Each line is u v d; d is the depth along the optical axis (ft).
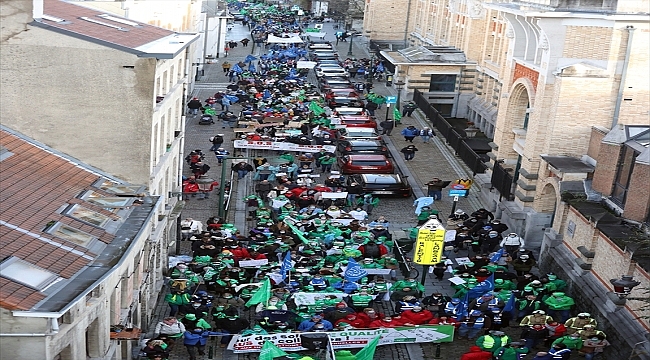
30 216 89.51
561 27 154.61
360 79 325.42
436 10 320.70
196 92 282.77
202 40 303.27
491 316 123.54
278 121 225.97
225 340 116.37
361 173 194.70
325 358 111.04
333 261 137.39
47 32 107.76
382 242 148.05
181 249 149.79
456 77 272.10
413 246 155.02
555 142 156.46
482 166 199.72
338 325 116.06
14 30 107.34
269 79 287.69
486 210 171.01
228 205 173.68
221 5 372.79
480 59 267.80
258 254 134.62
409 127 229.86
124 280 103.35
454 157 222.07
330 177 181.47
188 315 114.62
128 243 91.15
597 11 153.28
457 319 122.11
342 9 502.79
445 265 142.92
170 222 136.87
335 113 240.94
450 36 292.20
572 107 153.99
